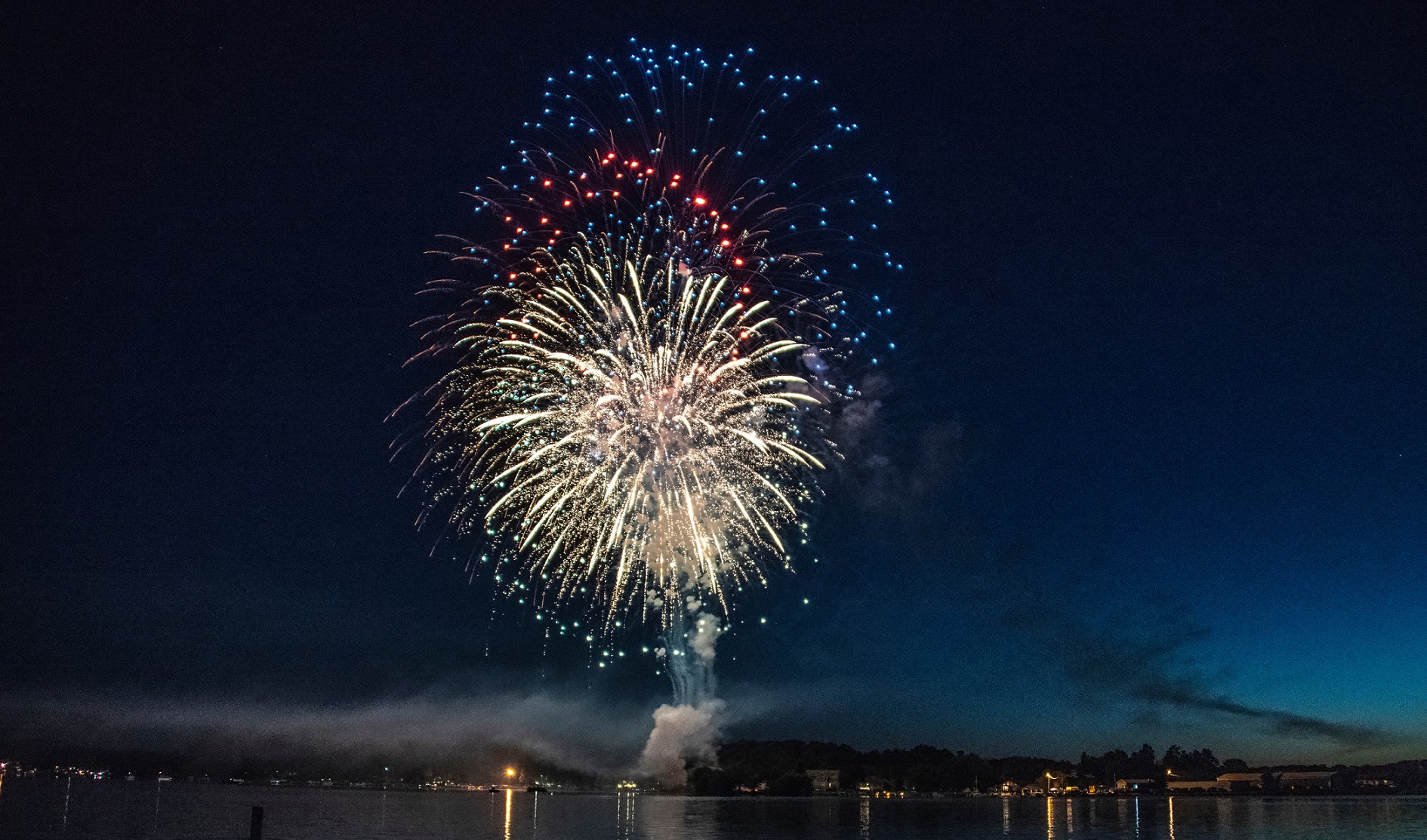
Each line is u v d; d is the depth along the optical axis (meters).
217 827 91.00
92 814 106.12
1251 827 108.62
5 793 146.00
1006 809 154.62
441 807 143.00
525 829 95.12
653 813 129.88
